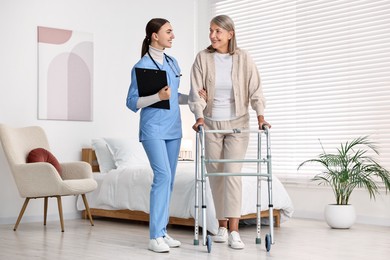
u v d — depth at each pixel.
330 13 6.49
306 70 6.69
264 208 5.48
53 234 5.17
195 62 4.42
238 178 4.35
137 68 4.27
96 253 4.16
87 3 6.68
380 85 6.05
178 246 4.41
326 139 6.46
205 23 7.72
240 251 4.20
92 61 6.69
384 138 5.99
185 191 5.23
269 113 7.03
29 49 6.23
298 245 4.55
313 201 6.52
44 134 5.98
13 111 6.10
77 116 6.55
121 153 6.35
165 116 4.32
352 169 5.64
